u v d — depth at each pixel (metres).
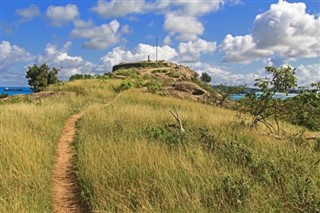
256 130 13.65
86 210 7.05
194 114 17.30
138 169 7.74
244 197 6.30
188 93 33.00
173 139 10.67
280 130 14.52
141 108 19.50
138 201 6.49
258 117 15.48
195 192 6.55
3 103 24.77
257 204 6.11
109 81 39.72
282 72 14.30
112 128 13.20
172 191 6.62
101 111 17.98
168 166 7.93
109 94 30.97
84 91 31.25
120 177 7.48
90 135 12.18
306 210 5.88
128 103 23.75
